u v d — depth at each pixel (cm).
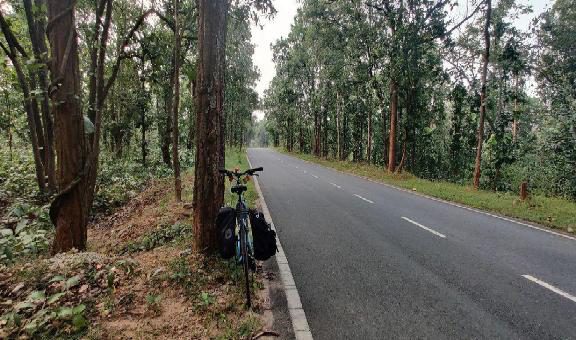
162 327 407
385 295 513
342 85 3281
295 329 420
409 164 3662
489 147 2428
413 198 1456
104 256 598
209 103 593
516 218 1077
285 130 6919
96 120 834
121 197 1429
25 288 480
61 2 641
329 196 1453
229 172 510
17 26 1214
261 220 514
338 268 621
